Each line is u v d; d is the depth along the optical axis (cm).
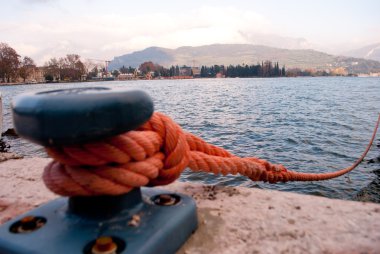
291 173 239
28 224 129
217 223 154
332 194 850
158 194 155
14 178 227
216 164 183
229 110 3219
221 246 136
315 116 2714
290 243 138
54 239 120
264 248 134
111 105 109
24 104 108
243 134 1834
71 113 102
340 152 1366
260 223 154
